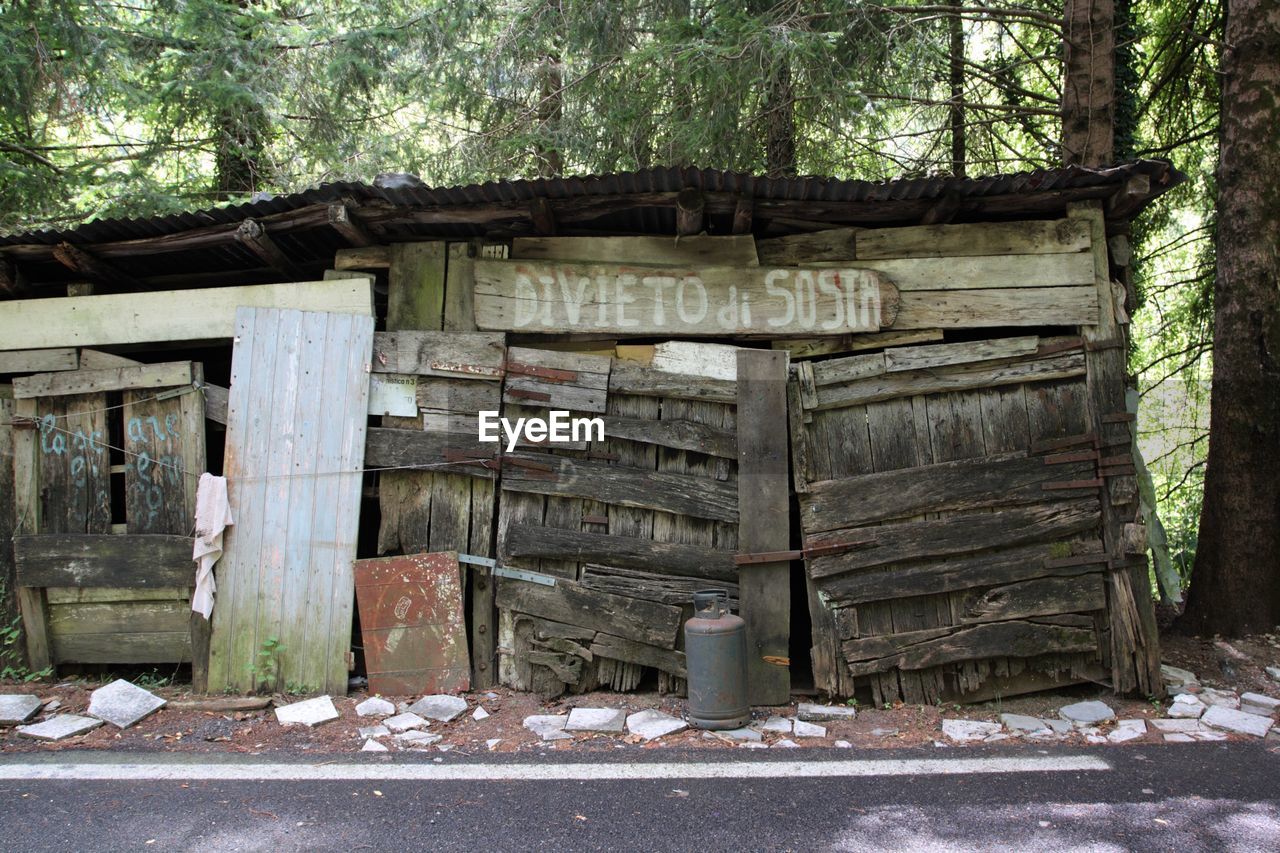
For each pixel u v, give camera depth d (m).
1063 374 5.47
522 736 4.82
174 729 4.89
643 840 3.50
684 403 5.57
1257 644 6.20
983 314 5.52
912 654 5.36
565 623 5.47
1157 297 10.00
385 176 5.32
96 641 5.80
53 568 5.75
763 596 5.39
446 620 5.47
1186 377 9.73
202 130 10.94
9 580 5.92
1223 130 6.73
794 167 9.16
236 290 5.82
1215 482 6.67
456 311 5.70
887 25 8.35
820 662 5.38
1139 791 3.99
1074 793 3.97
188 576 5.64
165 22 10.19
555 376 5.56
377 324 6.10
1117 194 5.32
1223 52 6.79
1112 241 5.71
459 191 5.23
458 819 3.70
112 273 6.16
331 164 10.66
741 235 5.65
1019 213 5.68
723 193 5.30
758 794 3.97
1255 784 4.08
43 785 4.07
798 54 7.69
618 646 5.45
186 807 3.81
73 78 9.25
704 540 5.53
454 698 5.29
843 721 5.12
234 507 5.59
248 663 5.49
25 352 5.96
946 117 9.84
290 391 5.66
